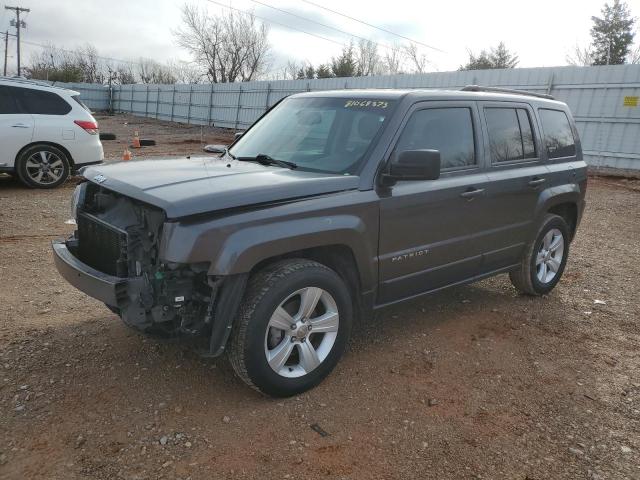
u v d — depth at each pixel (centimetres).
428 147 408
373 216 364
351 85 2462
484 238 459
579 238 862
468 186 430
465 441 310
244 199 309
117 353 387
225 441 297
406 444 304
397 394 356
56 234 704
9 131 971
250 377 321
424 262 411
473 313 506
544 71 1719
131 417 314
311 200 336
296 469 278
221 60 5741
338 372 380
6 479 262
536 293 550
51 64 6800
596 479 283
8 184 1055
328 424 318
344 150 387
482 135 455
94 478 265
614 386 381
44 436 294
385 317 486
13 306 462
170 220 293
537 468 290
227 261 296
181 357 386
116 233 329
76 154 1044
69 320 440
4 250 623
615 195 1311
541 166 521
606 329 482
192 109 3838
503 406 349
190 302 307
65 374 356
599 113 1620
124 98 4891
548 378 388
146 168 376
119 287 309
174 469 274
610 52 4431
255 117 3178
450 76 2022
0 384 340
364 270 367
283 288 320
